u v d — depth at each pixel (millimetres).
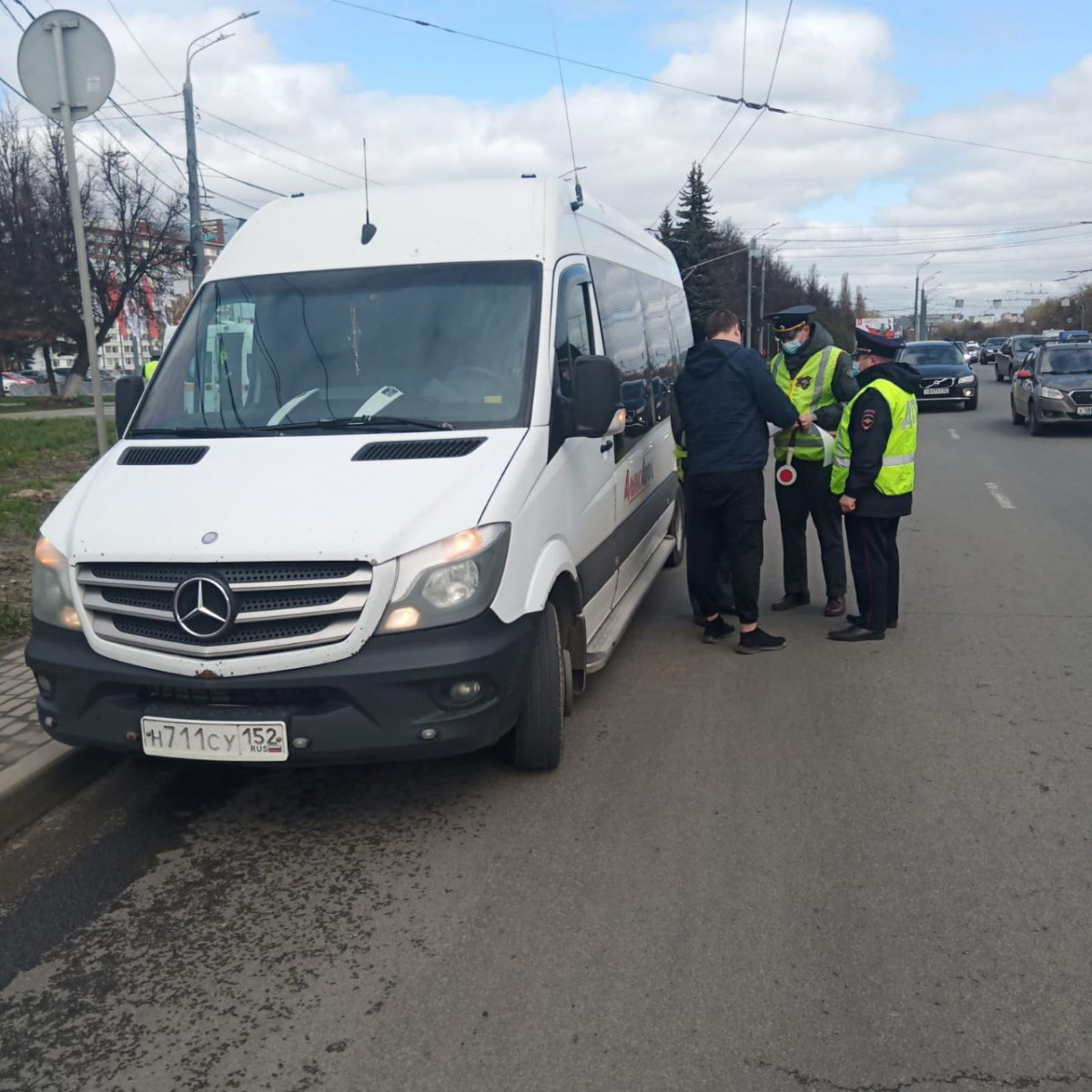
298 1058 2914
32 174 43312
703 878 3820
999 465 15516
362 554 3801
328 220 5441
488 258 5078
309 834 4273
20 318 42844
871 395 6477
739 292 77000
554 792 4594
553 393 4715
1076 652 6398
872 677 6055
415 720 3869
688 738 5191
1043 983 3154
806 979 3195
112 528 4086
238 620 3848
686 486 6715
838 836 4121
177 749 3947
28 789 4438
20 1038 3045
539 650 4520
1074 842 4035
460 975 3275
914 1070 2791
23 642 6398
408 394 4680
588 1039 2947
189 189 23250
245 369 4930
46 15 6195
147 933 3584
